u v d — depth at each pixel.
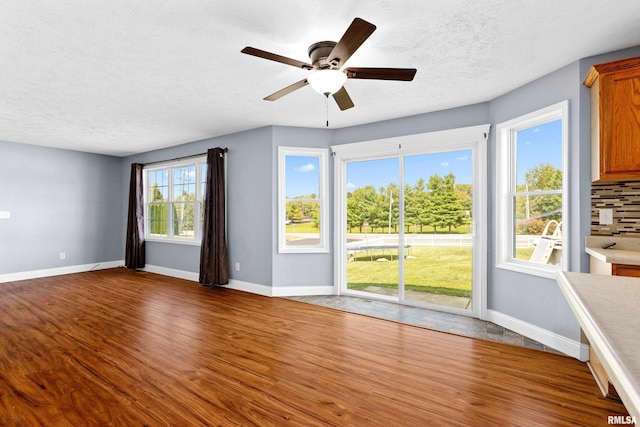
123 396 2.08
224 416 1.89
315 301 4.23
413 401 2.03
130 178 6.40
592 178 2.48
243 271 4.79
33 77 2.83
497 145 3.35
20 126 4.42
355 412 1.93
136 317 3.59
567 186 2.65
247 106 3.64
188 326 3.32
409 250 4.09
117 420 1.85
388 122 4.13
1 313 3.72
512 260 3.30
